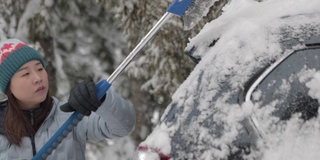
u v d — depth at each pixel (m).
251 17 2.74
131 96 9.10
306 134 2.38
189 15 2.96
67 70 9.13
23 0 7.91
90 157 9.05
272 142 2.37
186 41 6.48
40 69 3.06
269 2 2.80
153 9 6.42
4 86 3.05
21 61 3.00
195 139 2.46
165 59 6.64
